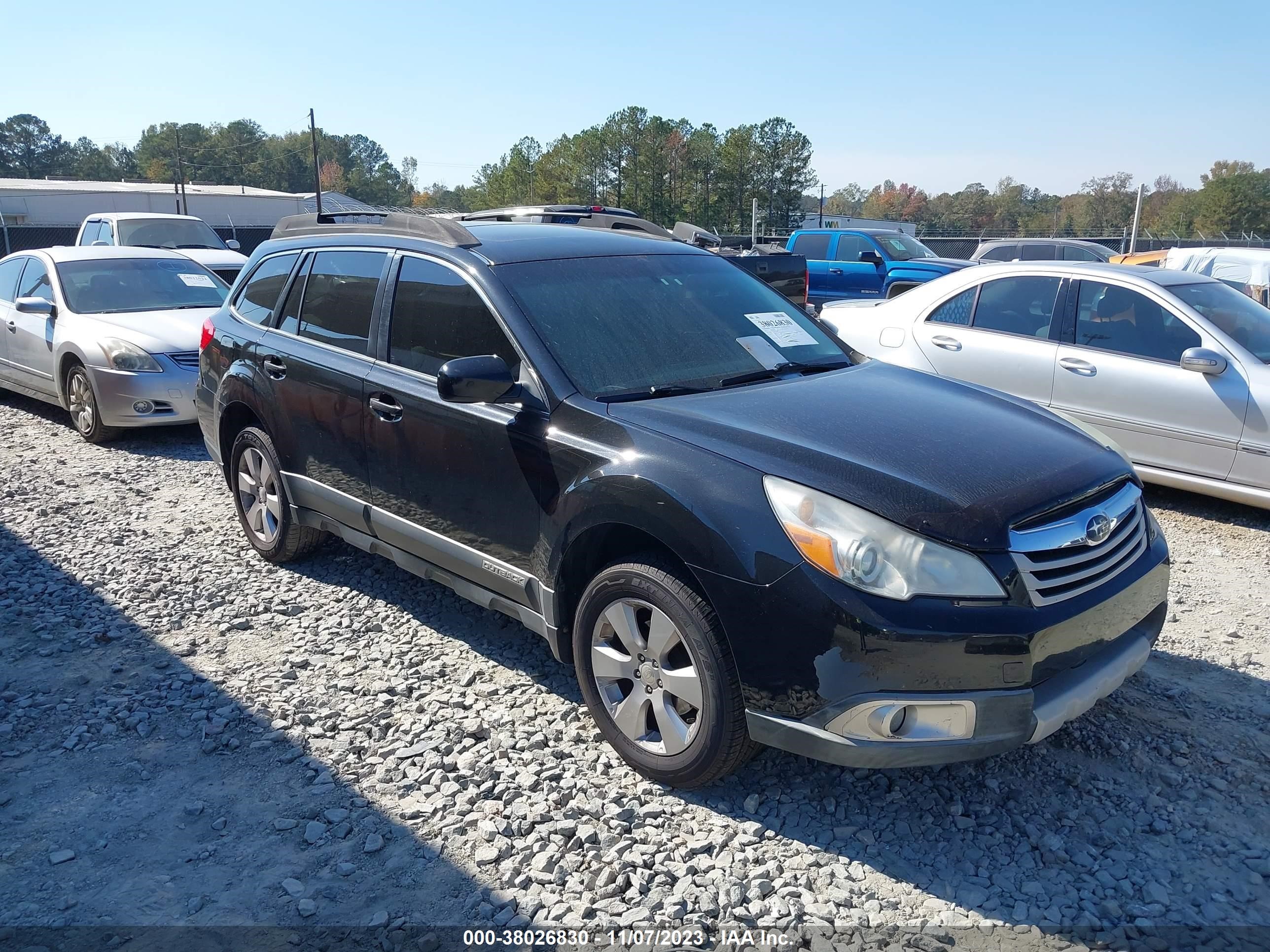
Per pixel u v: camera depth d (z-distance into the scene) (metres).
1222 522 6.51
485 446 3.91
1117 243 38.16
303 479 5.06
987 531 2.98
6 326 10.04
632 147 116.00
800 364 4.28
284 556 5.55
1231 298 6.96
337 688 4.21
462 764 3.58
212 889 2.97
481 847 3.14
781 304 4.77
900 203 160.75
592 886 2.97
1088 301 6.99
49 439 9.24
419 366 4.32
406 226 4.69
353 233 5.00
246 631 4.84
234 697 4.16
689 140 118.62
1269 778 3.49
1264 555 5.87
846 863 3.05
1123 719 3.88
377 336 4.57
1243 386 6.18
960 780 3.48
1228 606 5.09
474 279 4.15
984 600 2.93
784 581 2.99
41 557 5.88
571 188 117.31
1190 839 3.16
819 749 2.99
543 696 4.12
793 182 117.12
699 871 3.03
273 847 3.17
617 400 3.69
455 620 4.93
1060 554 3.12
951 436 3.46
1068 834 3.20
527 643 4.65
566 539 3.58
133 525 6.51
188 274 10.41
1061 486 3.23
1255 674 4.30
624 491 3.35
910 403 3.81
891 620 2.88
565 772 3.55
